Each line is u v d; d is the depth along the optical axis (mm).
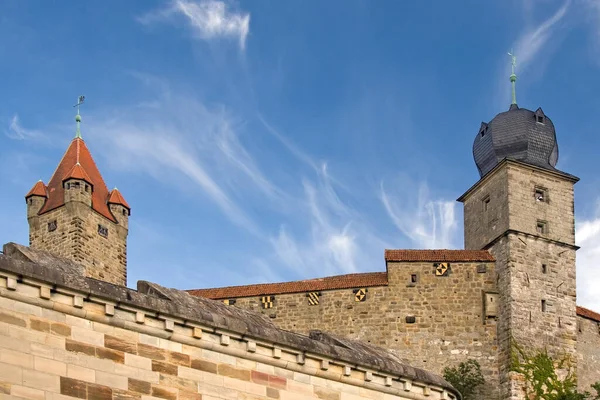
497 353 83938
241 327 23359
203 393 22562
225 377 23016
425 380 26625
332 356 24875
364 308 84375
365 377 25500
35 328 20484
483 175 92750
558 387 83125
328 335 26906
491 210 89500
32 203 82500
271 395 23703
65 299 20938
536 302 85438
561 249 88062
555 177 90188
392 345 83500
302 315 84688
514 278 85312
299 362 24297
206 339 22828
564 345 85188
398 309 84250
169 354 22250
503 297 85188
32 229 82188
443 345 83750
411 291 84812
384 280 85125
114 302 21531
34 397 20188
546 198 89250
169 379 22125
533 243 87250
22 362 20188
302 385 24344
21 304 20391
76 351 20922
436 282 85188
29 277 20469
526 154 93750
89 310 21219
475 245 90500
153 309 22078
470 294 85188
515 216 87438
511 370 82375
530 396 82250
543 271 86750
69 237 80375
